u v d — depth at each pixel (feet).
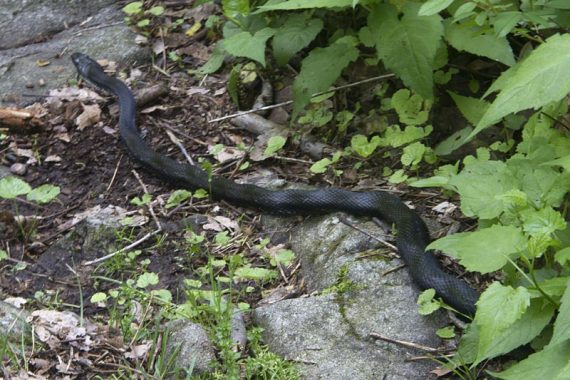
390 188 20.81
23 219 20.97
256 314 17.19
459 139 20.52
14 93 25.85
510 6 18.54
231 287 18.22
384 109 22.15
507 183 15.81
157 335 16.49
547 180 15.72
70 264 19.85
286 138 22.89
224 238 19.85
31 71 26.68
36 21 29.14
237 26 24.08
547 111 18.24
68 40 28.02
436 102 21.90
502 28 16.51
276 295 18.24
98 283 19.04
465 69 22.03
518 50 21.63
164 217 20.93
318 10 23.08
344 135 22.50
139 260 19.62
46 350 16.80
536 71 13.61
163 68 26.43
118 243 20.06
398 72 19.93
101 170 23.00
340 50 21.66
